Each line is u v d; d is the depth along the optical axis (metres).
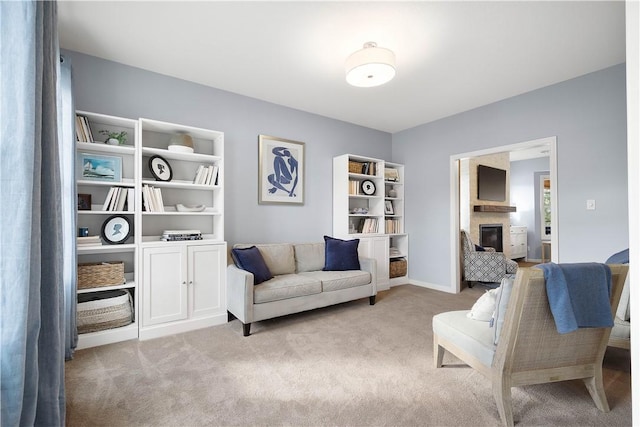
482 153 4.00
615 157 2.95
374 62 2.39
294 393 1.82
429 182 4.66
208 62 2.90
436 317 2.11
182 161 3.23
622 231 2.91
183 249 2.82
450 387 1.88
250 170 3.69
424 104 3.95
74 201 2.27
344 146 4.60
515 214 7.77
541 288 1.46
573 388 1.87
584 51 2.69
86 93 2.73
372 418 1.61
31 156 1.01
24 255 0.98
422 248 4.74
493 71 3.05
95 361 2.21
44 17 1.27
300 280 3.13
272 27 2.37
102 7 2.14
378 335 2.71
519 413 1.63
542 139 3.44
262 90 3.53
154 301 2.68
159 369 2.10
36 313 1.09
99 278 2.51
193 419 1.59
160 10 2.18
